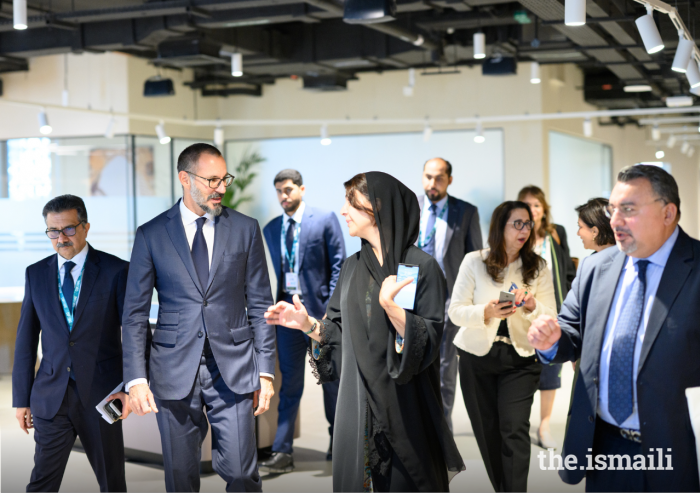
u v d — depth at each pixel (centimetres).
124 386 303
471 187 1145
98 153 1118
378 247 266
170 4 695
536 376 358
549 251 492
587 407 238
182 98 1203
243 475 292
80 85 1122
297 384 464
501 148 1127
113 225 1117
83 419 327
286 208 486
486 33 873
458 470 257
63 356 325
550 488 407
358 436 255
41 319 330
